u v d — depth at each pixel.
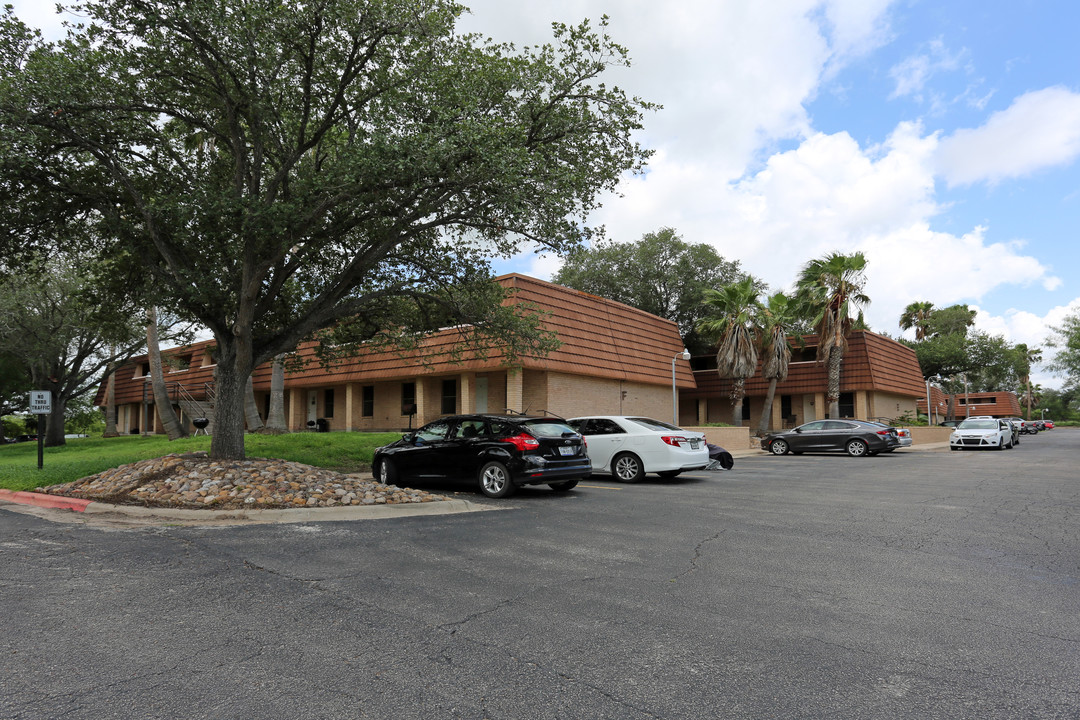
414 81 11.30
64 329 28.23
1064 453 25.59
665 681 3.52
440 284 13.50
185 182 12.34
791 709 3.20
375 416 27.81
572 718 3.11
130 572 5.82
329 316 12.12
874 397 33.91
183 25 9.84
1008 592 5.26
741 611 4.73
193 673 3.62
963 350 52.75
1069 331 33.44
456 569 5.92
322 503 9.37
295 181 12.55
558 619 4.54
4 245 11.29
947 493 11.79
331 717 3.11
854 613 4.70
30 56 10.05
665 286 40.62
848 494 11.58
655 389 28.89
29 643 4.08
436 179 10.38
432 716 3.12
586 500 10.60
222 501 9.27
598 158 12.18
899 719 3.11
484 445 10.94
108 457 16.48
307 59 10.66
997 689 3.44
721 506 9.93
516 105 11.31
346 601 4.95
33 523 8.47
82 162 11.80
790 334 34.12
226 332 11.71
